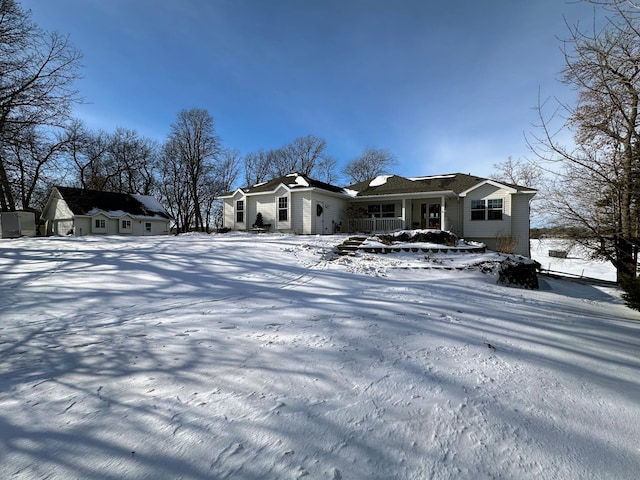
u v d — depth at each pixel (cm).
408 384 259
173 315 445
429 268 907
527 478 165
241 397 233
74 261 802
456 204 2023
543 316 504
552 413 225
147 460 172
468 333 395
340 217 2183
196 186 3825
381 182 2319
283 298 549
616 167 667
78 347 329
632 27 464
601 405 237
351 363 295
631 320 549
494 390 255
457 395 245
